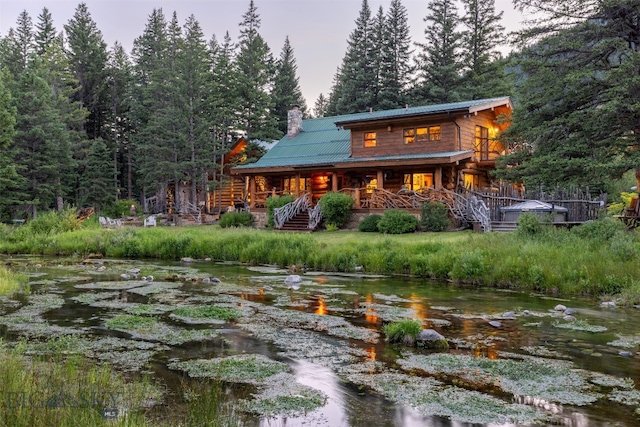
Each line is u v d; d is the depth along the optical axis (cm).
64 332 812
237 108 4269
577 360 682
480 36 4644
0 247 2394
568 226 1941
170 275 1536
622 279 1207
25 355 667
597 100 2052
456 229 2295
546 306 1080
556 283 1278
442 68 4559
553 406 516
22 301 1098
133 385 544
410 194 2606
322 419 477
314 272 1675
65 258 2127
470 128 2825
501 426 468
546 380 597
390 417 484
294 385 573
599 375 617
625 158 1961
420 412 498
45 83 3916
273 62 6353
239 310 1019
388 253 1689
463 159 2591
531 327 880
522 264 1366
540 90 2162
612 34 2012
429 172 2836
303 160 3244
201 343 755
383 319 941
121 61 5644
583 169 1925
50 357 656
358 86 5334
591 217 2345
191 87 3862
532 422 476
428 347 746
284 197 2939
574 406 516
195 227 3156
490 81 4538
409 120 2833
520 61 2150
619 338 805
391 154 2938
